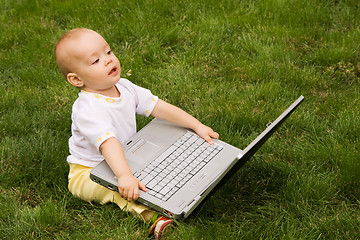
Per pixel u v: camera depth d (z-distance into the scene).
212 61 4.15
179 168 2.72
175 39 4.42
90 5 4.86
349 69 3.98
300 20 4.52
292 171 3.07
